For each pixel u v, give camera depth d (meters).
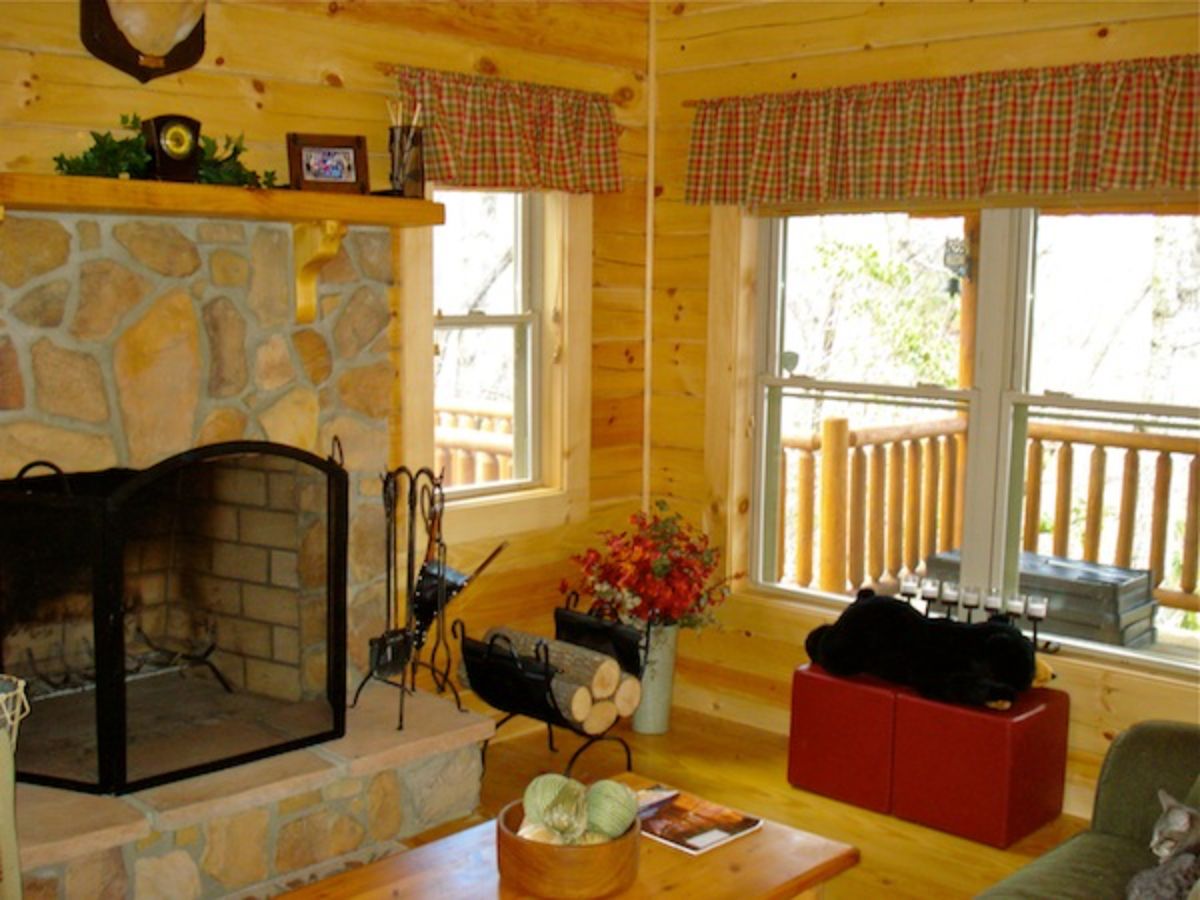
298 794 3.15
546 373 4.35
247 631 3.37
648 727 4.30
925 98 3.72
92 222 3.05
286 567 3.36
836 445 4.27
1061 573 3.82
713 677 4.50
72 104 3.09
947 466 4.00
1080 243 3.65
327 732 3.35
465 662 3.65
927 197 3.79
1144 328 3.57
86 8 3.04
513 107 3.95
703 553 4.20
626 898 2.28
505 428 4.30
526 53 4.07
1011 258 3.75
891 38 3.84
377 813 3.34
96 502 2.86
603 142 4.24
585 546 4.48
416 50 3.78
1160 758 2.59
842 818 3.61
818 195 3.96
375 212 3.31
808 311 4.29
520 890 2.30
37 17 3.01
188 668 3.33
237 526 3.33
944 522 4.03
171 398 3.22
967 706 3.45
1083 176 3.46
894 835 3.50
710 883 2.34
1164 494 3.60
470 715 3.57
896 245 4.03
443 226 3.99
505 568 4.21
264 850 3.11
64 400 3.04
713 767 4.00
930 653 3.55
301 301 3.42
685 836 2.52
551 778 2.31
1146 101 3.33
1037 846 3.44
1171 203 3.45
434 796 3.48
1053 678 3.63
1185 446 3.54
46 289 2.99
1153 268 3.53
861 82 3.92
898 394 4.07
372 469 3.68
